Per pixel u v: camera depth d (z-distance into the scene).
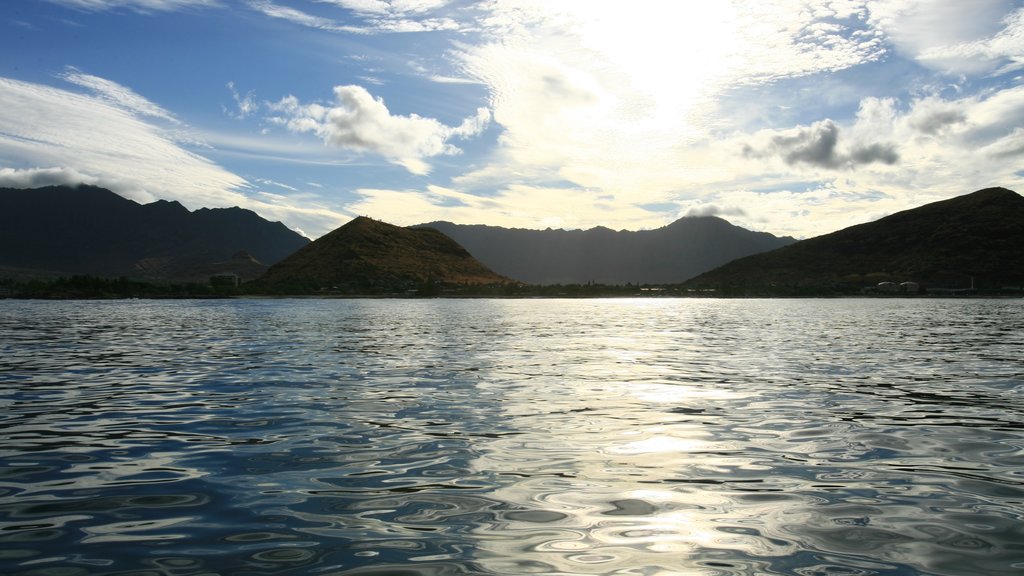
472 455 10.36
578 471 9.40
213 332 46.12
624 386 18.22
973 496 8.20
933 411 14.26
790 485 8.68
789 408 14.68
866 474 9.23
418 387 18.05
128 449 10.84
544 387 18.03
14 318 71.25
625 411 14.28
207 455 10.41
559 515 7.48
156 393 17.06
